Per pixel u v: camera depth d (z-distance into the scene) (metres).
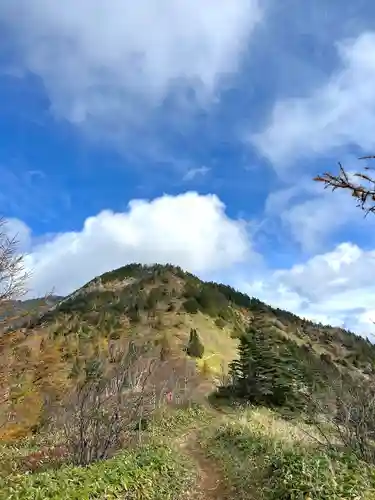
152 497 11.20
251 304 122.00
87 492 9.60
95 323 79.12
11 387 10.47
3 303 9.65
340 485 8.63
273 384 41.38
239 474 13.21
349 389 11.56
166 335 76.19
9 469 15.09
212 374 63.12
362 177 3.21
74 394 17.55
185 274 121.94
